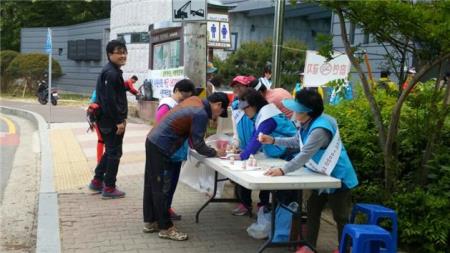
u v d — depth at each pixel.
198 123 5.02
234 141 5.84
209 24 14.00
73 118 16.64
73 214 5.93
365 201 5.54
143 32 20.81
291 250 4.95
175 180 5.49
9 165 9.29
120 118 6.37
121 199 6.60
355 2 4.44
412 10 4.29
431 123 5.32
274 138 5.02
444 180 5.20
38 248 4.82
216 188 5.96
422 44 4.81
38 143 11.98
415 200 5.07
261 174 4.45
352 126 6.23
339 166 4.47
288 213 5.02
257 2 21.09
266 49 18.47
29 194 7.21
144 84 16.23
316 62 9.03
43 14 37.34
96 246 4.95
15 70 29.66
